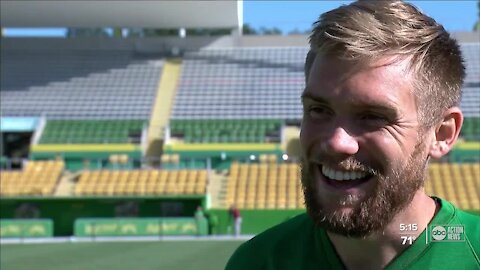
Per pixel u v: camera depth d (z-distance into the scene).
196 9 28.92
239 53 35.72
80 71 34.09
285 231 1.95
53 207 24.08
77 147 27.84
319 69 1.52
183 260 16.31
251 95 31.98
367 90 1.45
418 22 1.50
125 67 34.53
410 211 1.61
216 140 28.23
